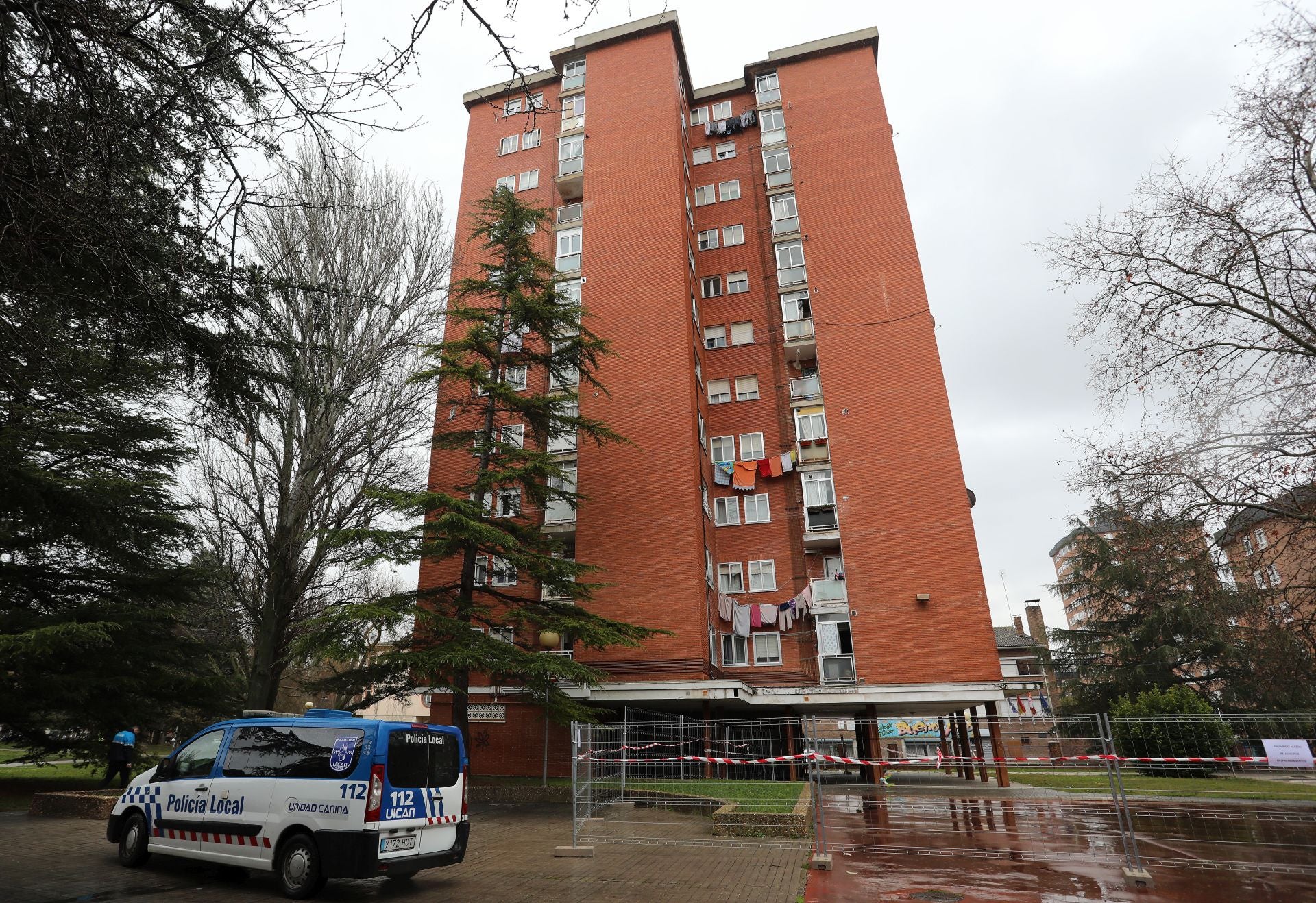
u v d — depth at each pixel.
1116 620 39.41
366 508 18.91
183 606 21.33
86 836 10.37
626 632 17.39
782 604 25.00
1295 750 8.97
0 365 6.39
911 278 26.70
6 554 17.50
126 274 5.82
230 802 8.14
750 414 28.28
